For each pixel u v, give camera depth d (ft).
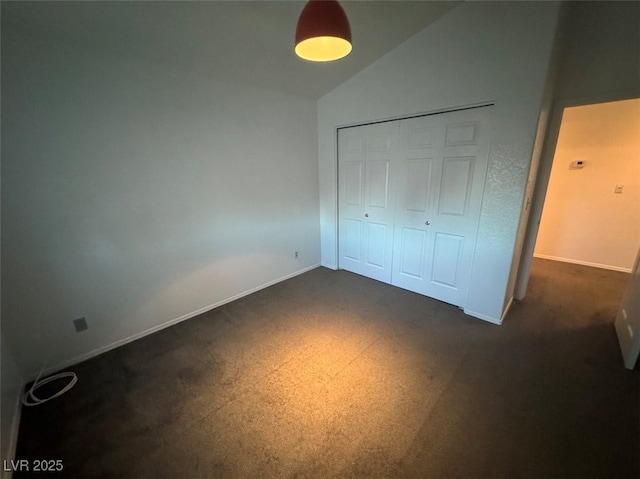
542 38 5.99
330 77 9.50
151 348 7.38
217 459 4.49
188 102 7.72
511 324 8.05
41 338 6.36
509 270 7.59
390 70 8.66
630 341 6.30
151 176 7.39
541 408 5.23
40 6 4.84
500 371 6.22
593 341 7.18
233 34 6.67
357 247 11.82
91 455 4.60
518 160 6.86
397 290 10.43
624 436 4.63
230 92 8.55
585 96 7.42
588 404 5.29
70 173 6.19
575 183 12.25
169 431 4.99
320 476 4.20
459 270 8.81
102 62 6.22
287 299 9.93
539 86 6.24
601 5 6.77
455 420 5.04
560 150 12.31
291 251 11.68
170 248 8.09
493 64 6.76
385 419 5.11
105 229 6.88
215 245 9.09
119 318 7.45
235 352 7.13
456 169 8.16
